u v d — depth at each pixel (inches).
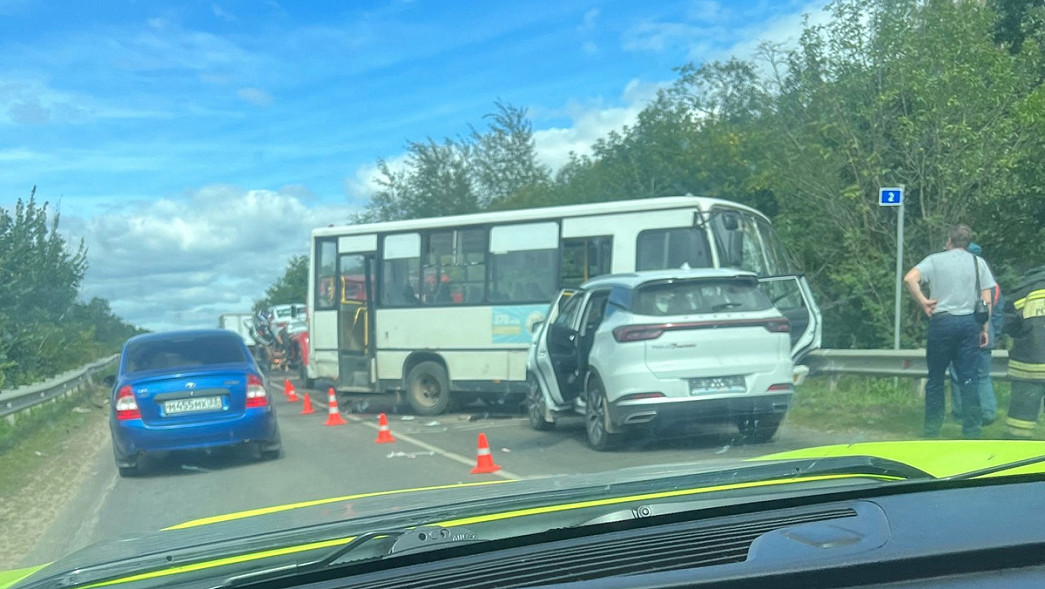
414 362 620.1
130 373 408.5
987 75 543.5
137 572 95.0
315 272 700.7
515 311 578.9
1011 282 538.9
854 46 596.4
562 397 443.8
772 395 369.1
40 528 302.8
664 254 526.6
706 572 65.0
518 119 1577.3
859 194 586.9
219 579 89.9
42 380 813.9
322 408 711.7
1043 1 665.6
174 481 383.6
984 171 528.1
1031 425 338.6
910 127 546.3
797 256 676.1
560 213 564.4
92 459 479.2
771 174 677.3
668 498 114.3
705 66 946.1
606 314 387.9
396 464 394.3
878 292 610.9
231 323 1753.2
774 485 120.8
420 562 81.4
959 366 348.2
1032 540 64.6
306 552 100.4
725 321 368.5
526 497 123.2
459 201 1540.4
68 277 968.3
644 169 1018.7
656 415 362.6
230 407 404.5
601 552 77.3
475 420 567.8
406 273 629.9
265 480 368.5
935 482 89.5
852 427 417.1
